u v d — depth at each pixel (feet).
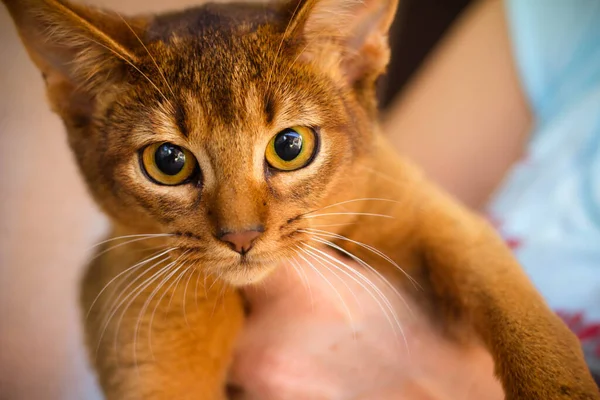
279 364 0.81
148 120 0.69
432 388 0.81
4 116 1.00
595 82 1.15
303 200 0.71
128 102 0.70
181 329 0.77
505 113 1.32
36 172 1.02
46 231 1.01
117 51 0.69
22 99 1.01
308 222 0.73
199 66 0.69
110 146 0.72
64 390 0.97
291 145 0.70
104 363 0.79
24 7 0.70
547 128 1.17
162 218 0.71
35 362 0.97
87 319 0.85
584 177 1.06
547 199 1.08
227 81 0.68
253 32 0.71
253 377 0.82
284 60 0.70
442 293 0.80
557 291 0.95
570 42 1.19
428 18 1.33
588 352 0.86
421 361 0.82
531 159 1.16
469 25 1.35
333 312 0.82
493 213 1.13
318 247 0.79
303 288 0.82
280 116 0.69
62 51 0.73
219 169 0.67
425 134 1.36
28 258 1.00
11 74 1.00
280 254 0.71
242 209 0.66
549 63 1.21
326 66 0.74
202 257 0.70
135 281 0.78
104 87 0.72
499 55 1.32
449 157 1.35
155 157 0.69
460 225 0.81
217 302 0.78
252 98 0.68
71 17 0.69
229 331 0.80
